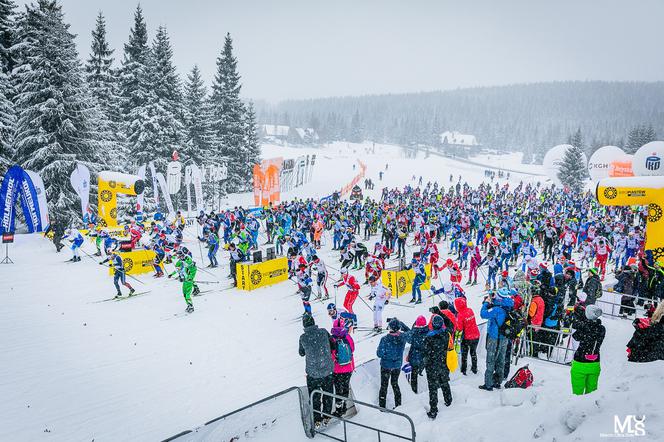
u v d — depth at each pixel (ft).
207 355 42.04
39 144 105.40
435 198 153.07
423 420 26.40
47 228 84.53
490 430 22.56
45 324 48.75
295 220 103.91
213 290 62.54
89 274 67.92
